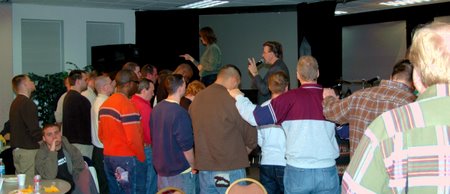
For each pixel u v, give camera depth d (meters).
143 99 5.09
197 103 4.03
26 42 9.11
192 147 4.14
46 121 8.65
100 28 9.84
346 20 12.20
